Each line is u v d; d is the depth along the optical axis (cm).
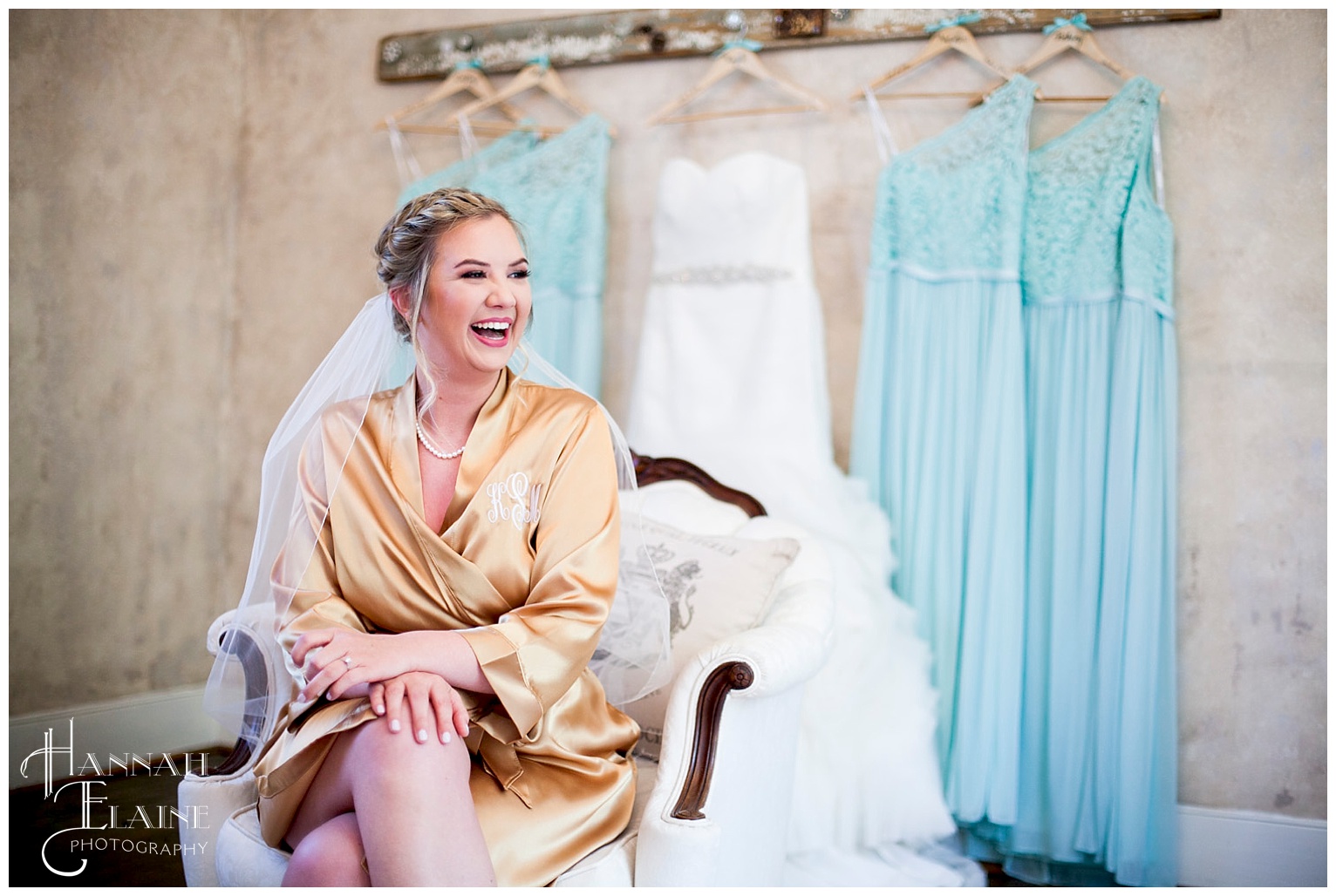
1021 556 286
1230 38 291
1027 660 287
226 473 403
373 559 174
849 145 326
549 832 160
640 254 349
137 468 372
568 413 185
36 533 339
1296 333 285
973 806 278
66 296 348
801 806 253
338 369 189
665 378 320
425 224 175
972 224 297
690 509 264
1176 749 280
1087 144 290
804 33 326
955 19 311
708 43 337
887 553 296
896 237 309
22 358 335
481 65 365
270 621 186
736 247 314
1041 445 291
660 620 201
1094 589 279
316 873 144
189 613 390
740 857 180
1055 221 293
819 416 305
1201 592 290
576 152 341
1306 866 277
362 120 388
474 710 163
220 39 399
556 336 339
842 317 325
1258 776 284
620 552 204
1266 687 284
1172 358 282
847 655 271
